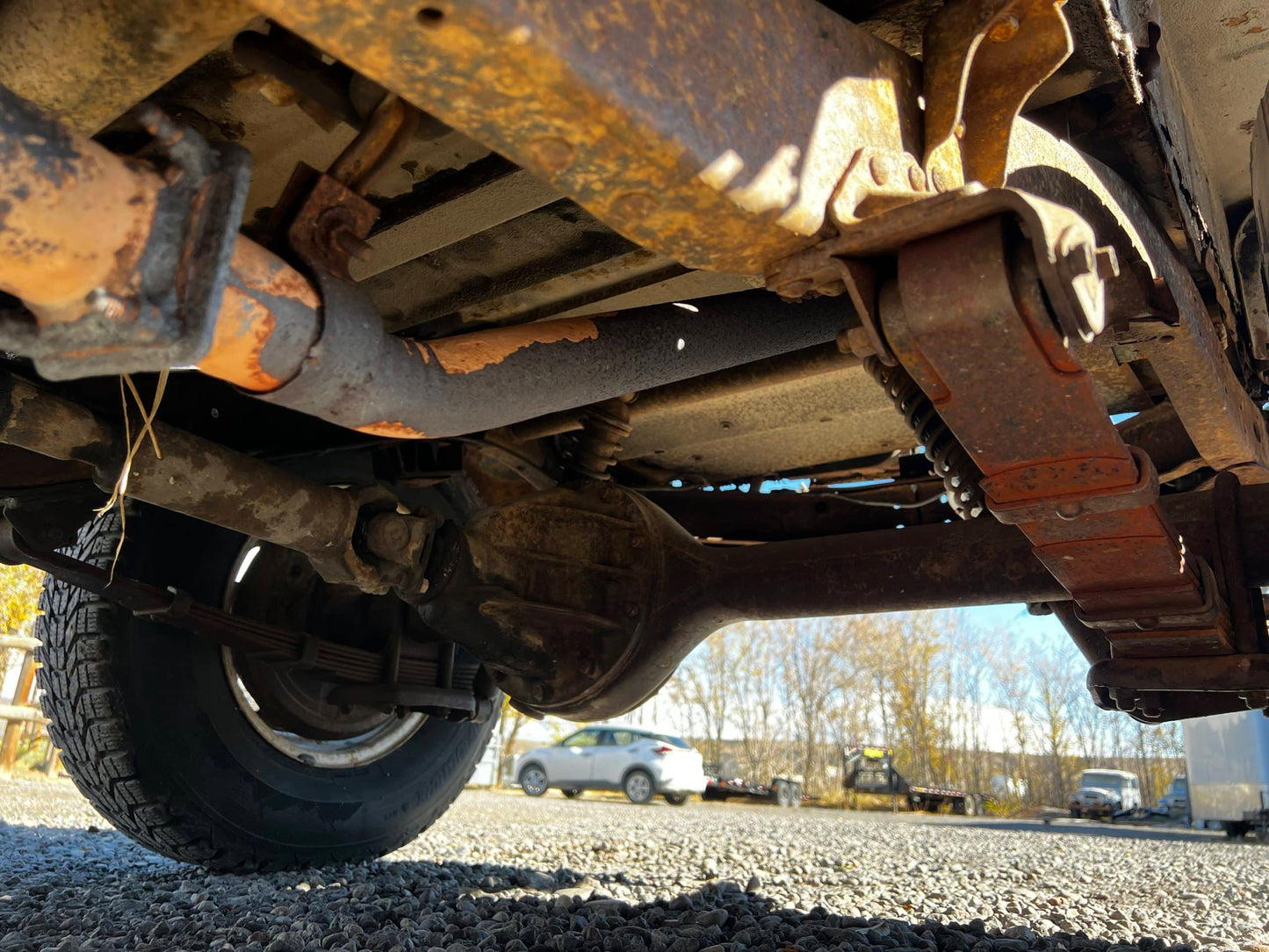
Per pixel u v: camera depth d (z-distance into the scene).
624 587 2.58
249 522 1.95
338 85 1.31
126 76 1.13
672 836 6.69
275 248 1.23
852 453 3.38
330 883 2.93
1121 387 2.51
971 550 2.29
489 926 2.38
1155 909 3.50
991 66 1.34
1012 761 46.47
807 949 2.23
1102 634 2.43
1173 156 1.85
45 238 0.88
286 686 2.99
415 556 2.29
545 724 38.25
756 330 1.94
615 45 0.95
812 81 1.18
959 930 2.64
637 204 1.09
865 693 42.62
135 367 0.98
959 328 1.17
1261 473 2.09
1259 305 2.44
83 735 2.63
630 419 2.70
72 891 2.84
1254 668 1.93
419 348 1.40
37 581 11.84
